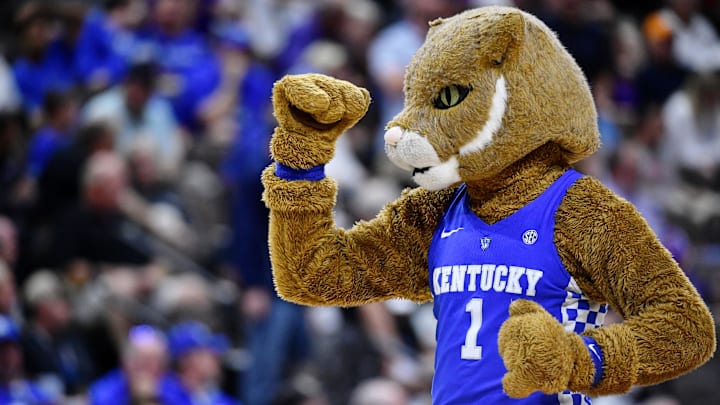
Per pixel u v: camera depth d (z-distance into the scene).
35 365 15.70
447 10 22.78
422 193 7.25
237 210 17.89
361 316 16.91
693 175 23.33
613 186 21.52
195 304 17.34
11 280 16.12
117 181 18.48
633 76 26.05
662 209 21.59
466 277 6.72
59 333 16.70
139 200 19.23
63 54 23.81
